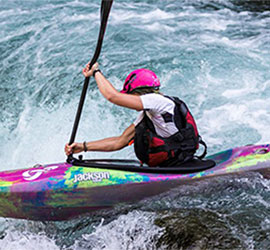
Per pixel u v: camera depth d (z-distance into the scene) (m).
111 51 16.06
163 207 7.53
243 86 13.45
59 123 12.35
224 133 11.39
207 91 13.26
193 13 19.89
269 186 7.68
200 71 14.40
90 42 16.80
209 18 19.34
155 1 21.14
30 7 19.97
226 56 15.41
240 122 11.78
